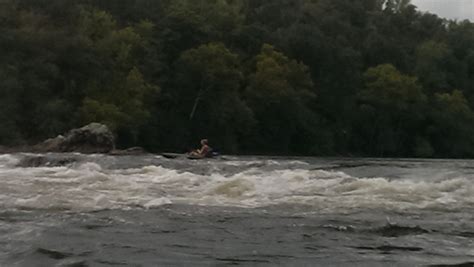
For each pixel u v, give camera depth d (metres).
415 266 5.08
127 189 10.51
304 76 70.94
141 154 28.95
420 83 85.31
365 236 6.51
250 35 74.19
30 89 47.16
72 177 12.51
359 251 5.70
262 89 67.12
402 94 77.19
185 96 62.44
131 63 57.69
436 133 81.44
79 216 7.46
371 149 79.12
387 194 10.42
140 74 55.09
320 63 77.69
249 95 67.44
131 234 6.31
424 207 9.07
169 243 5.89
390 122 79.62
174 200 9.30
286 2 90.44
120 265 4.91
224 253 5.49
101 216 7.49
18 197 9.11
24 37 48.34
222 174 14.84
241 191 10.59
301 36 76.56
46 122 45.88
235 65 68.19
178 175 13.23
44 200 8.77
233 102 62.16
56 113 46.69
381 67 79.56
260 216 7.80
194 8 70.31
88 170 15.15
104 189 10.39
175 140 60.28
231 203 9.14
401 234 6.69
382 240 6.29
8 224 6.80
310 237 6.38
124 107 52.78
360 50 87.44
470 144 80.69
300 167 21.09
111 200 8.99
